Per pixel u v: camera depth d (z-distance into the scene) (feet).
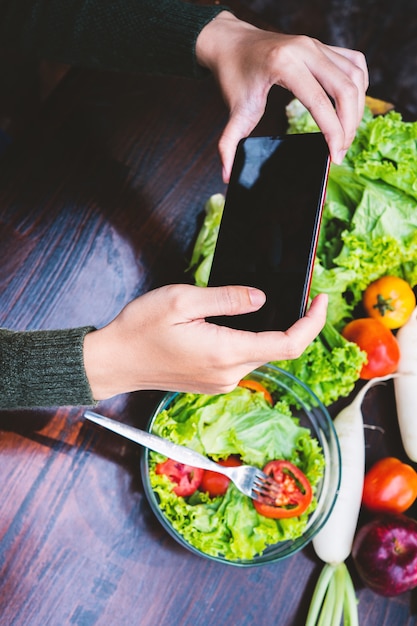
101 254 3.52
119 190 3.61
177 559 3.25
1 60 5.03
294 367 3.41
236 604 3.26
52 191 3.56
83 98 3.69
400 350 3.48
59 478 3.25
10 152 3.59
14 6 3.30
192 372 2.48
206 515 3.13
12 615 3.13
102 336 2.53
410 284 3.57
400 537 3.23
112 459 3.30
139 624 3.18
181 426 3.18
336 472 3.20
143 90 3.74
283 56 2.80
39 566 3.17
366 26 5.53
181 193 3.66
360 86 2.99
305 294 2.48
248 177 2.69
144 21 3.13
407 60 5.49
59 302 3.44
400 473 3.37
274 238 2.58
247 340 2.32
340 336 3.37
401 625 3.37
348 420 3.40
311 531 3.20
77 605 3.16
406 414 3.44
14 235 3.48
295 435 3.27
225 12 3.20
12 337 2.66
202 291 2.31
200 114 3.77
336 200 3.51
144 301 2.41
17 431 3.27
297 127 3.60
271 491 3.09
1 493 3.21
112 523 3.25
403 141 3.43
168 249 3.58
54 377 2.62
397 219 3.37
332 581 3.30
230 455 3.32
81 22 3.22
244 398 3.24
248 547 3.10
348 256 3.39
